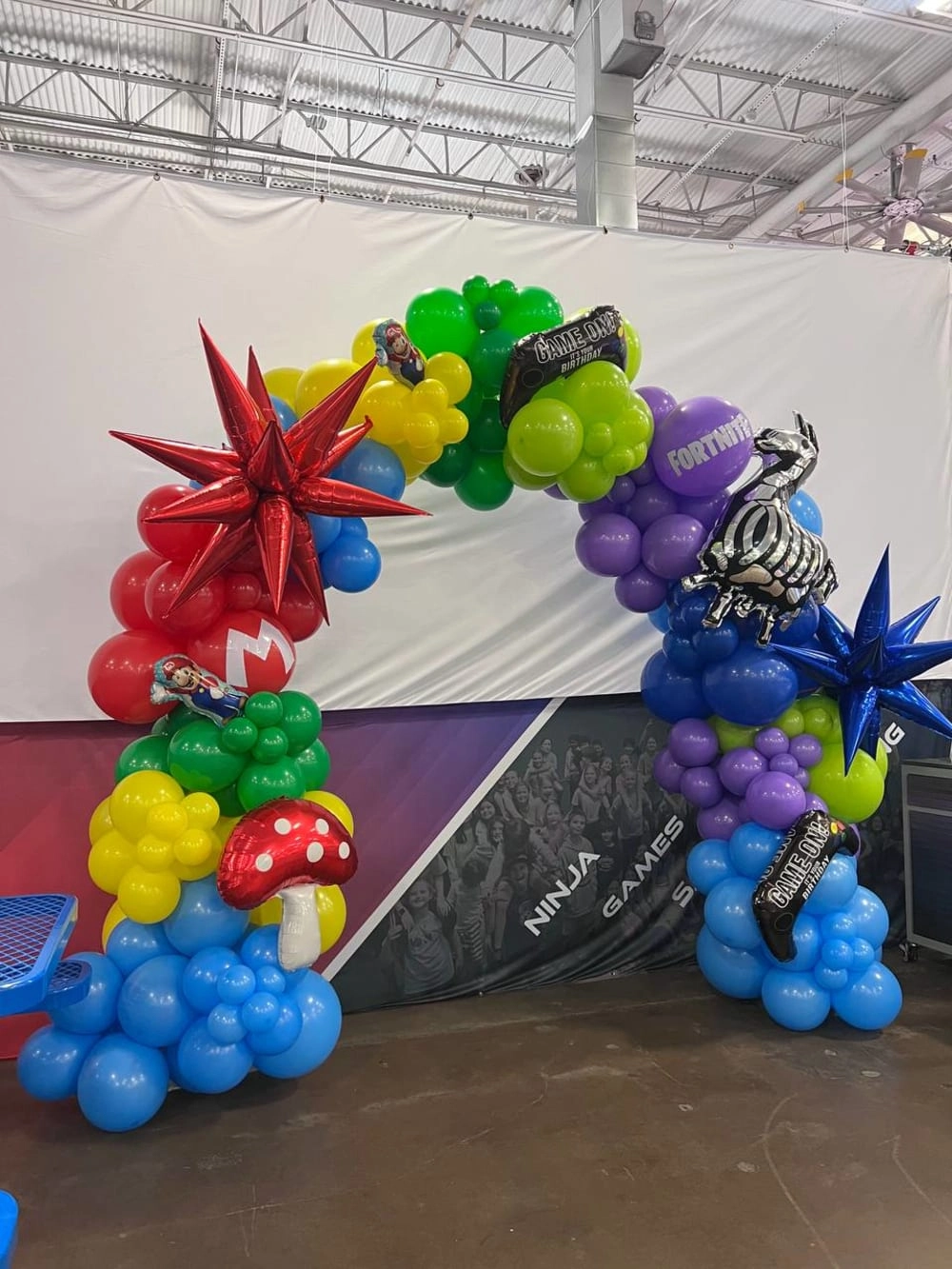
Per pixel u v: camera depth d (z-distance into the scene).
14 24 4.80
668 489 2.95
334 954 3.32
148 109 5.57
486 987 3.47
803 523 3.05
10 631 2.94
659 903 3.73
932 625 4.05
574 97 4.78
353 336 3.28
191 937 2.44
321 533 2.58
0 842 2.98
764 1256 1.88
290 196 3.25
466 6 4.64
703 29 4.71
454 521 3.42
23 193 2.98
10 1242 1.01
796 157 6.12
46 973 0.99
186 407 3.11
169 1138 2.40
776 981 3.02
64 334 3.00
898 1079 2.67
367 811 3.38
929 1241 1.92
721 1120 2.44
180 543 2.44
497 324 2.75
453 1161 2.26
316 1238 1.97
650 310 3.68
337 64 5.11
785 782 2.94
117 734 3.08
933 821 3.64
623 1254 1.90
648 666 3.25
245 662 2.43
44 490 2.97
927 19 4.54
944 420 4.09
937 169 6.27
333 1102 2.59
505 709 3.55
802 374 3.87
